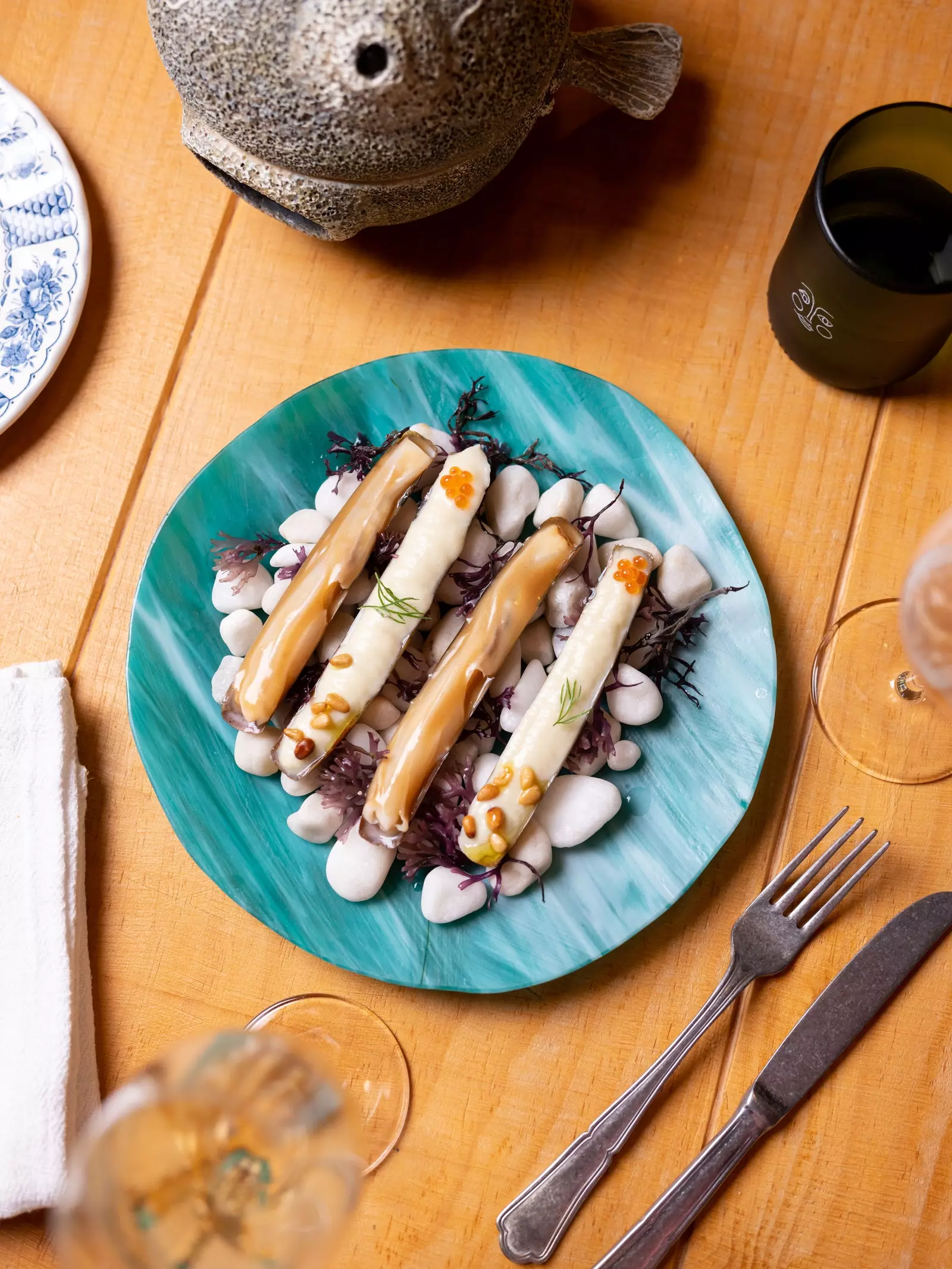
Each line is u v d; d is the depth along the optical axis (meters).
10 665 0.56
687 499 0.55
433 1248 0.52
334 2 0.44
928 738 0.55
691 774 0.53
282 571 0.54
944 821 0.55
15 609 0.57
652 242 0.58
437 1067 0.53
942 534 0.47
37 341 0.56
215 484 0.54
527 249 0.58
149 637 0.53
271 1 0.45
